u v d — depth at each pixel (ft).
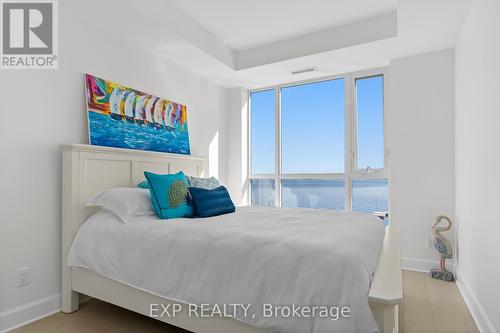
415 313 7.02
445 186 9.87
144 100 9.60
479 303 6.67
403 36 9.04
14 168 6.45
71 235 6.91
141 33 8.82
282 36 10.72
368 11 9.12
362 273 3.93
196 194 7.88
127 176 8.52
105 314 6.89
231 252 4.86
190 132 11.87
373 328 3.58
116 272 6.01
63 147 7.04
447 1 7.23
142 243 5.88
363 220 7.20
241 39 10.93
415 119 10.36
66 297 6.93
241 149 14.08
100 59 8.38
